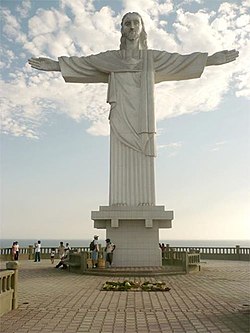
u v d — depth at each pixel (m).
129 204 26.59
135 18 28.78
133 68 28.12
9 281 12.27
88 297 14.62
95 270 23.22
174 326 10.16
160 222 26.45
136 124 27.52
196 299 14.12
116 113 27.77
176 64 28.23
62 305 13.01
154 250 26.08
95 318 11.08
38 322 10.56
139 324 10.39
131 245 26.17
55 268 27.36
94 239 25.00
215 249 40.06
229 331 9.61
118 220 25.98
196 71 28.12
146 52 28.53
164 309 12.32
